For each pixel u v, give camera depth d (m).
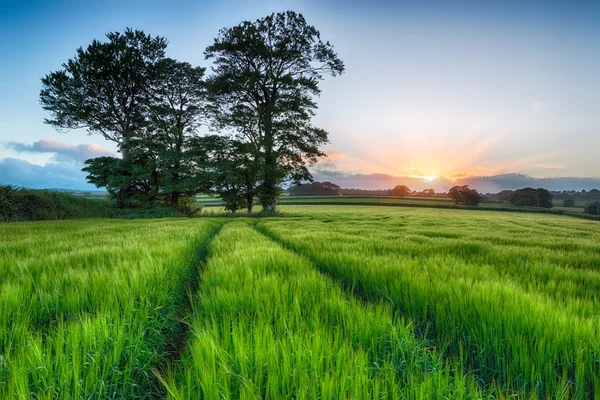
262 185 42.25
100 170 35.81
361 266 5.66
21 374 1.96
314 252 7.80
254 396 1.85
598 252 9.27
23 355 2.17
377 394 1.92
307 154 41.75
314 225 20.55
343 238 11.05
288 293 3.94
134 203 36.78
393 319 3.39
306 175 42.22
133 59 34.81
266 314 3.21
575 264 7.14
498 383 2.47
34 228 13.90
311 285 4.27
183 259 6.25
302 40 38.78
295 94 40.53
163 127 37.59
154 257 5.75
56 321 2.91
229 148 41.28
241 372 2.12
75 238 9.41
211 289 3.92
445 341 3.19
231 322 2.99
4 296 3.12
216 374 2.04
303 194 151.25
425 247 8.95
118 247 6.94
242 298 3.58
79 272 4.30
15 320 2.80
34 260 5.18
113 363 2.38
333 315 3.35
